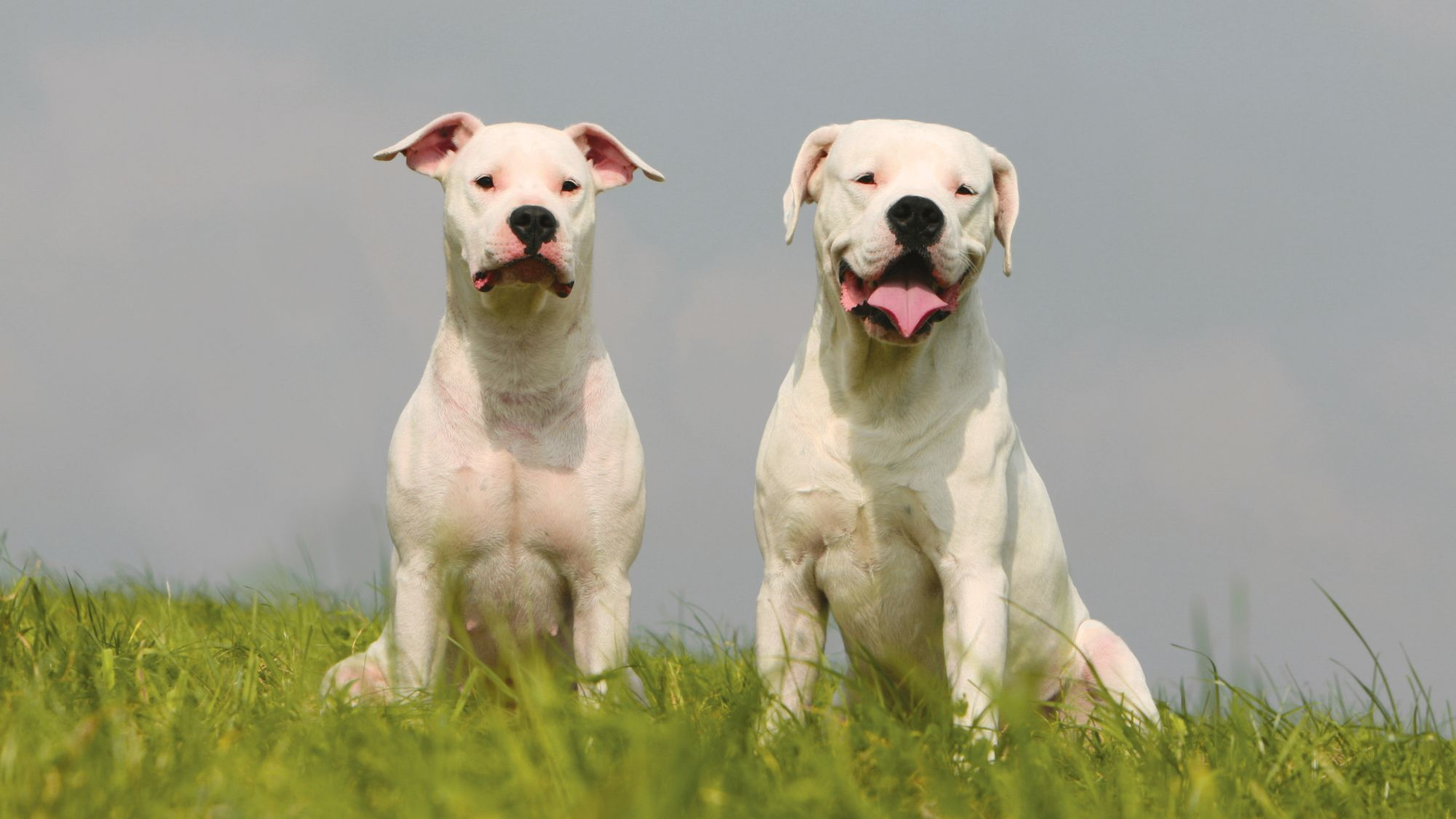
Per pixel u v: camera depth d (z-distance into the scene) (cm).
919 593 748
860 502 729
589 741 536
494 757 515
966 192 721
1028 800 493
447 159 833
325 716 582
